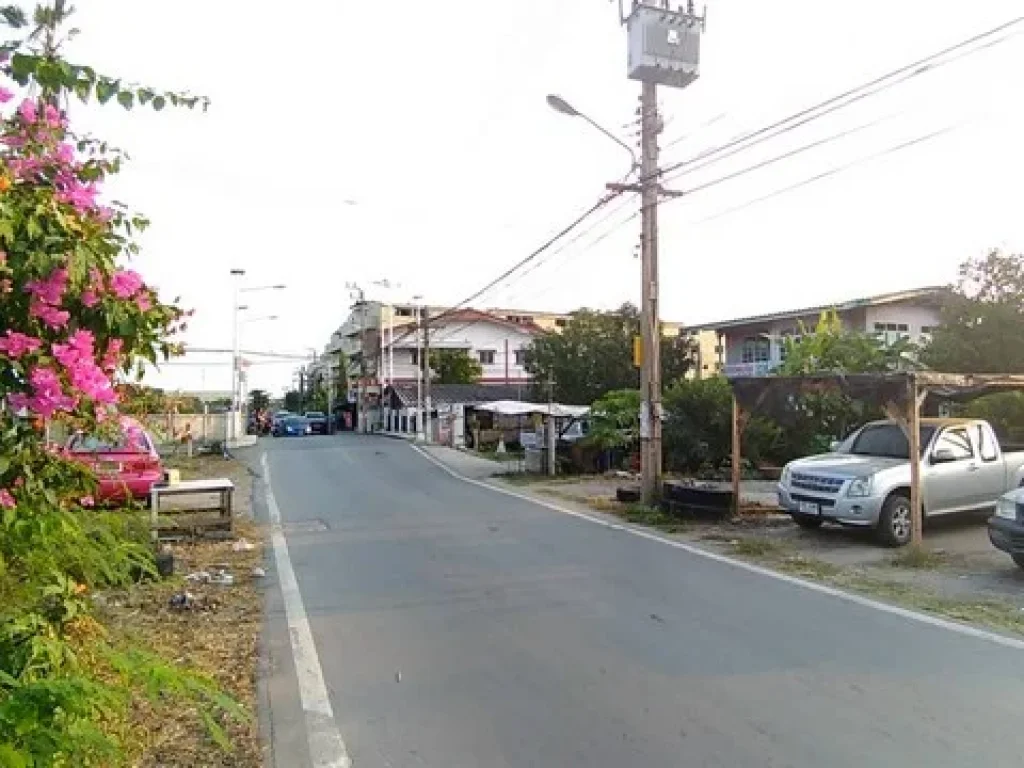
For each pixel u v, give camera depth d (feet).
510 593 26.40
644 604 24.88
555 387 123.75
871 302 94.22
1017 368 69.21
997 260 73.56
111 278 9.47
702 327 118.73
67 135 10.97
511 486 63.05
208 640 21.15
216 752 14.11
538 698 16.75
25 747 7.39
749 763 13.56
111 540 11.69
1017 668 18.61
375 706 16.43
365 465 84.79
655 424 47.50
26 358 8.53
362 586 27.63
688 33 46.70
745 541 36.50
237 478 69.97
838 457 40.34
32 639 8.85
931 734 14.76
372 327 220.02
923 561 31.37
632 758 13.80
